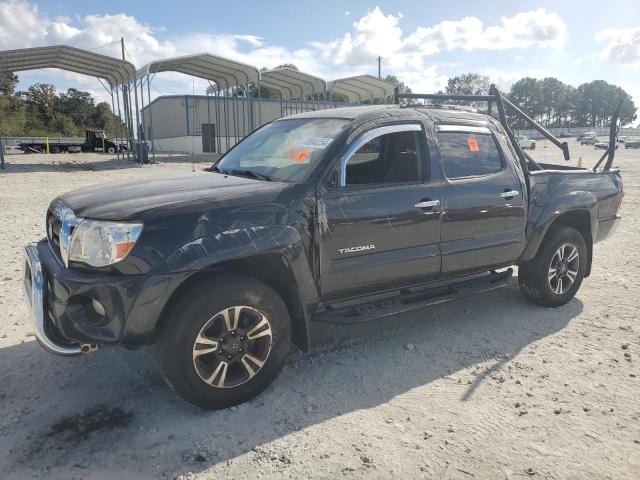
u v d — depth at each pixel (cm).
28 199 1290
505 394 363
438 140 436
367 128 399
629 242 853
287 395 358
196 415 332
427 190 415
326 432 315
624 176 2069
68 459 288
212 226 319
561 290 532
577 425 325
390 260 398
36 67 2809
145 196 337
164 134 4678
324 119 428
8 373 383
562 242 515
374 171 457
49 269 329
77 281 303
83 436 309
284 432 314
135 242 301
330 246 368
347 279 381
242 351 336
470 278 479
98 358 409
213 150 4400
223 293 319
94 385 368
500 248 467
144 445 301
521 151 502
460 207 432
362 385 374
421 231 412
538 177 502
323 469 281
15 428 316
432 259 421
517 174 481
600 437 313
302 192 356
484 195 448
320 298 375
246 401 346
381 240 391
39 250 365
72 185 1644
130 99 3064
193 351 315
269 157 423
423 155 425
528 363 411
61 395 354
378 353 428
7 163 2688
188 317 311
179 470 280
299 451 296
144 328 303
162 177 416
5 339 440
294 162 391
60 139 4816
